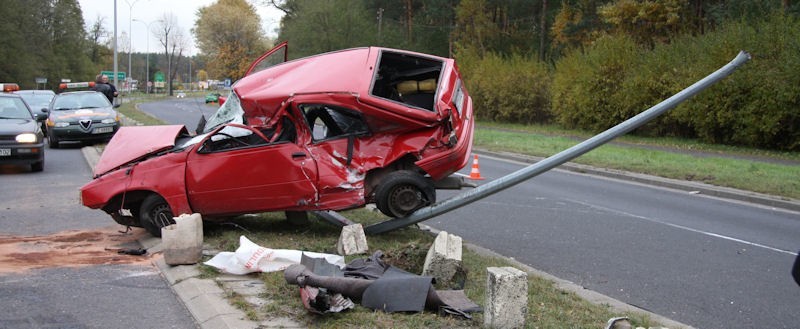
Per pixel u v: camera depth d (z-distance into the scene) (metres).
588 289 6.75
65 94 21.92
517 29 56.44
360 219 9.31
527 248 8.66
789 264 8.11
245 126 8.04
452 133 8.12
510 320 4.81
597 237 9.41
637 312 5.80
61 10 86.19
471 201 7.84
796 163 19.22
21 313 5.48
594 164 17.98
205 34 87.06
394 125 8.06
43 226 9.23
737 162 18.23
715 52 24.33
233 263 6.36
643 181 15.88
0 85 24.84
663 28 38.66
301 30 54.34
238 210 8.05
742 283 7.22
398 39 57.12
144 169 8.05
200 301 5.55
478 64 43.25
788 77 21.69
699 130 25.30
